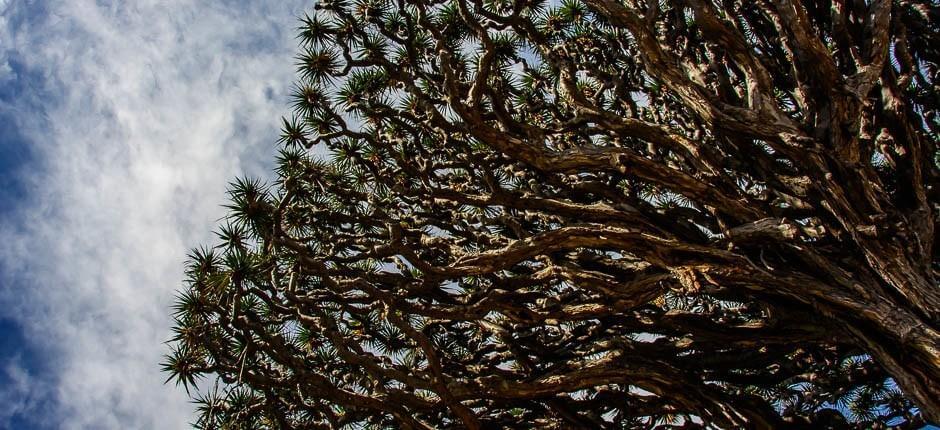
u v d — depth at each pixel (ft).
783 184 22.16
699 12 21.09
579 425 25.53
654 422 28.66
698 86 21.80
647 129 23.02
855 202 19.76
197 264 25.96
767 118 20.74
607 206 23.18
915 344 18.28
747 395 24.49
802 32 19.89
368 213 30.19
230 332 25.72
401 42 27.99
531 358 27.53
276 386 25.44
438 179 28.27
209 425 27.12
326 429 26.32
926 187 23.97
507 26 27.91
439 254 28.78
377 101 29.66
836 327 20.54
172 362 26.13
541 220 27.45
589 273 22.86
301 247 24.76
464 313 24.13
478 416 26.81
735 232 21.44
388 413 25.50
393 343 29.07
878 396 31.99
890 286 19.49
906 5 26.50
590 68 29.14
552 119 30.76
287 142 30.07
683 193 21.97
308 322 25.36
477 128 22.44
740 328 23.91
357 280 24.35
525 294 24.36
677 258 21.43
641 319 25.54
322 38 29.09
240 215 25.29
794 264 21.06
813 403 26.55
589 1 22.53
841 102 19.93
